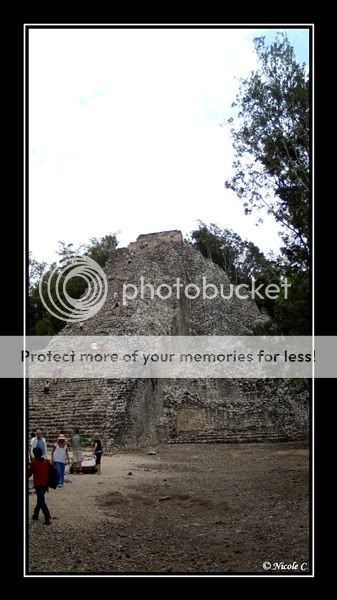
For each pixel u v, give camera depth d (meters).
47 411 25.36
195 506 13.38
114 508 12.95
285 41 21.73
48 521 11.30
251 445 27.05
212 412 29.62
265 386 31.23
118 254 46.97
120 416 24.08
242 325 45.50
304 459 21.55
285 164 21.34
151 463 20.39
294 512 12.63
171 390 30.36
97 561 9.31
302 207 20.41
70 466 18.03
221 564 9.30
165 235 49.75
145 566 9.16
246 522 11.94
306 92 20.70
